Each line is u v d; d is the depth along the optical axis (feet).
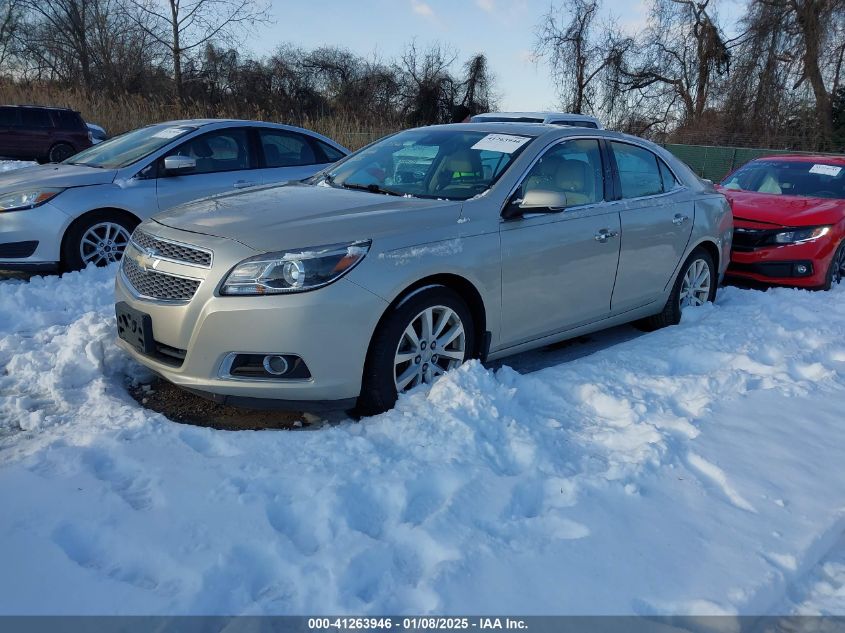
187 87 103.76
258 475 9.79
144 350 12.18
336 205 13.23
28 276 22.74
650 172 17.80
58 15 105.19
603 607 7.77
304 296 11.11
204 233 12.10
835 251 23.48
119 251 22.68
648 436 11.44
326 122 69.62
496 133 15.62
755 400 13.25
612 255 15.87
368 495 9.50
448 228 12.74
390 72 134.62
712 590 8.13
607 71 113.09
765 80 96.27
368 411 12.23
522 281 13.89
